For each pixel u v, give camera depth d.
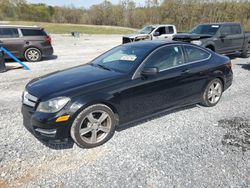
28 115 3.22
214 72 4.70
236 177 2.70
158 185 2.57
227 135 3.67
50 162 2.97
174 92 4.14
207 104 4.81
